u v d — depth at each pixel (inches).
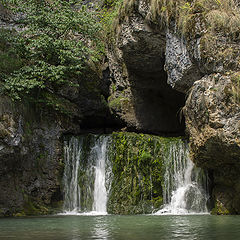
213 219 313.4
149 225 258.7
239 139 339.3
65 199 469.7
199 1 382.3
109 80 604.1
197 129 382.9
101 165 473.4
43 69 464.8
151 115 604.1
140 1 439.8
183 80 417.1
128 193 444.5
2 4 515.5
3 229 238.5
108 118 604.4
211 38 363.3
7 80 428.5
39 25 493.0
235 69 351.3
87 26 532.7
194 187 438.0
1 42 486.6
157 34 451.5
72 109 519.5
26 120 442.0
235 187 401.1
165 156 456.8
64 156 486.9
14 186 425.4
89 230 226.4
